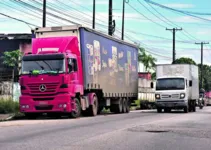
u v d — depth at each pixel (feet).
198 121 64.23
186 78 101.71
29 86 66.33
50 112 66.39
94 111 77.61
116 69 90.68
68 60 66.54
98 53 79.41
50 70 65.77
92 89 75.66
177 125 55.93
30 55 67.26
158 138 41.27
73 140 38.40
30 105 66.03
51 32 73.00
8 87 97.19
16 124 55.11
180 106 99.09
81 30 72.13
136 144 36.91
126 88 98.32
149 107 149.59
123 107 97.14
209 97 240.94
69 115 69.62
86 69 72.74
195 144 37.52
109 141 38.45
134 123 58.59
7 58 161.27
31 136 41.11
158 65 107.04
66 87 65.67
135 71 107.04
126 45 99.50
